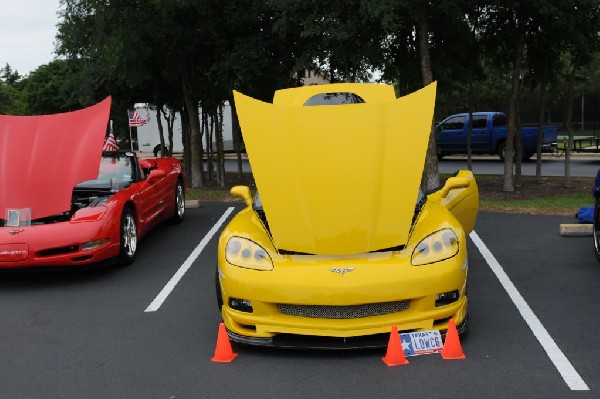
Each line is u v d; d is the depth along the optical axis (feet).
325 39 36.29
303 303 12.65
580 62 41.63
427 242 13.34
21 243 19.58
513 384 11.49
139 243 26.84
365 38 37.27
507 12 38.60
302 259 13.17
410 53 41.42
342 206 13.79
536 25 39.37
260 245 13.60
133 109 63.93
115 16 40.19
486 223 28.78
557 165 64.39
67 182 20.65
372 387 11.57
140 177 26.35
